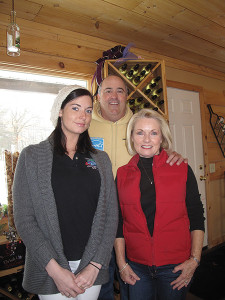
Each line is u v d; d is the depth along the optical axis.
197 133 3.15
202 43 2.47
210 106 3.31
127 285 1.34
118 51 2.02
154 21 2.00
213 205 3.30
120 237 1.27
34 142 2.11
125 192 1.22
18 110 2.04
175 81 2.90
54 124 1.13
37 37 1.96
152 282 1.18
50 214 0.99
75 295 0.96
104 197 1.11
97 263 1.02
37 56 1.96
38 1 1.66
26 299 1.74
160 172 1.20
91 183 1.10
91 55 2.24
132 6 1.77
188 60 3.00
